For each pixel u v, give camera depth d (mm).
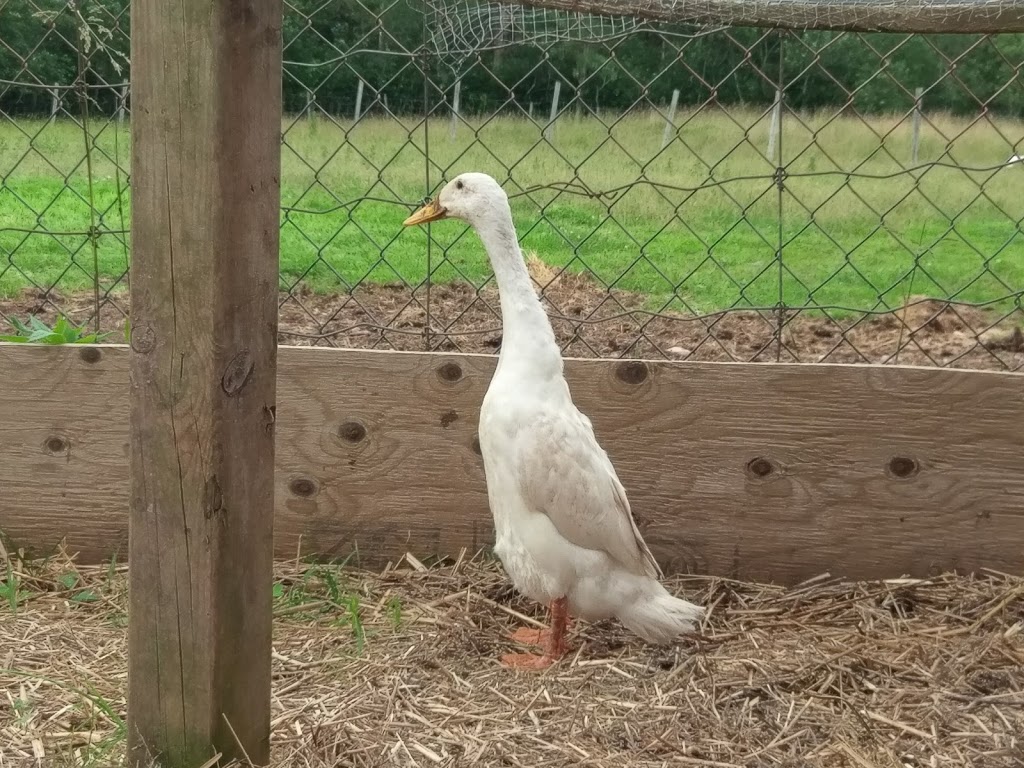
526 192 2992
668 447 2828
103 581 2861
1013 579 2809
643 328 3590
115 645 2492
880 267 5070
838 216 4410
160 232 1572
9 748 2045
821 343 4246
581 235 3639
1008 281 4930
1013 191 3762
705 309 4332
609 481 2502
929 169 3283
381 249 3604
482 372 2826
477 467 2887
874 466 2799
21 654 2434
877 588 2832
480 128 2918
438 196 2594
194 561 1708
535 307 2520
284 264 4594
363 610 2711
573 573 2494
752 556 2879
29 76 3436
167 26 1485
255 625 1816
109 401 2885
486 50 2859
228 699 1799
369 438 2883
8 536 2967
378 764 2027
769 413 2787
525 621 2744
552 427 2449
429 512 2924
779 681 2387
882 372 2746
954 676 2408
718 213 3701
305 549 2957
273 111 1588
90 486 2936
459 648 2541
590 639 2652
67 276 4762
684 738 2158
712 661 2492
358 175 3721
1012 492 2781
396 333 3855
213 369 1612
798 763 2072
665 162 3607
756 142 3508
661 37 2873
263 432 1731
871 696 2336
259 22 1525
